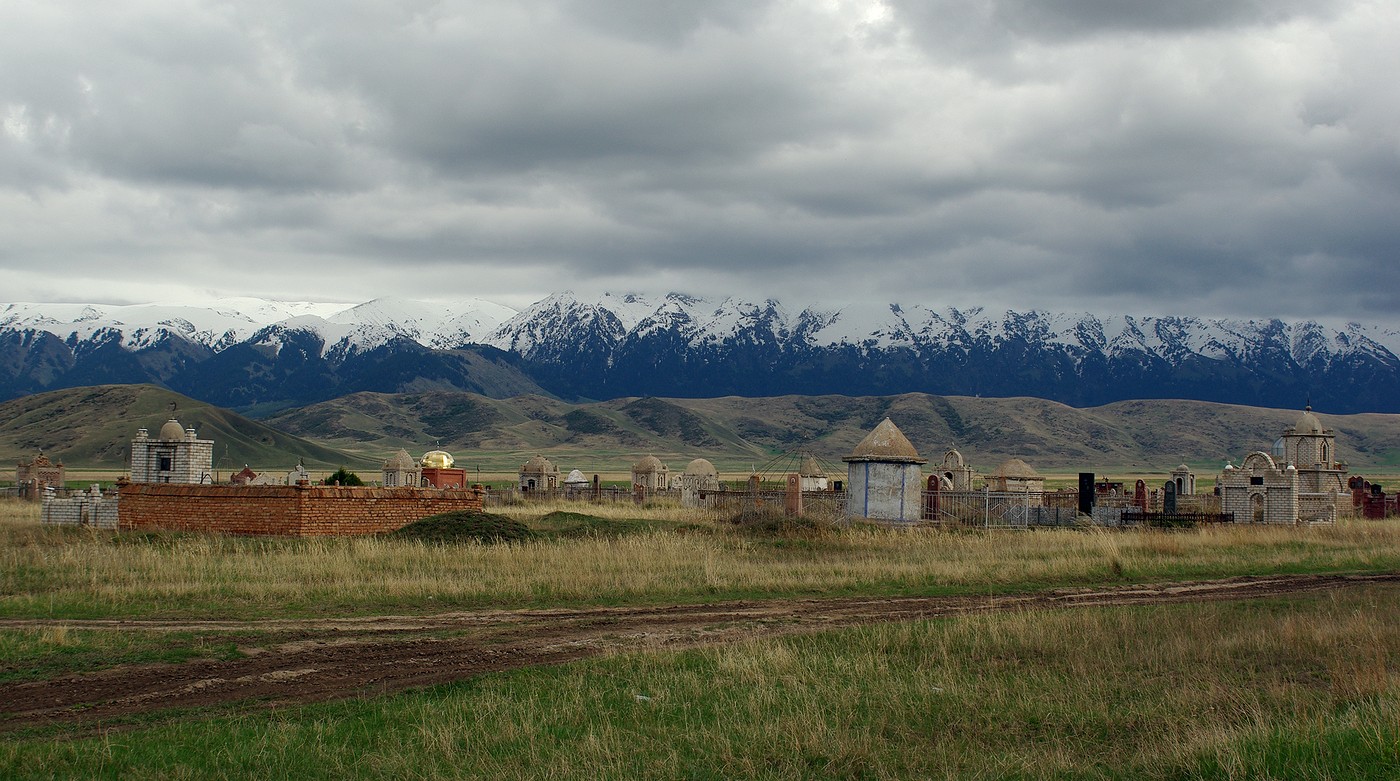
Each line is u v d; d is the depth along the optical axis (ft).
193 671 60.70
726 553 120.06
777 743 49.14
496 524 123.54
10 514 174.60
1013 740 50.96
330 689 57.82
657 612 83.71
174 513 126.52
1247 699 56.08
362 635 71.82
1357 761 43.34
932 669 64.28
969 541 136.15
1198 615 81.15
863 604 89.56
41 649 63.87
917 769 46.75
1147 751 47.85
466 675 61.52
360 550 106.73
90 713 52.49
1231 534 149.59
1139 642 70.13
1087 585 103.81
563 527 135.44
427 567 100.37
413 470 288.30
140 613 77.05
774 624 79.10
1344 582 108.06
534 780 44.19
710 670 62.39
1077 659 65.92
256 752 46.29
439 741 48.32
